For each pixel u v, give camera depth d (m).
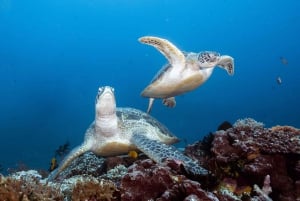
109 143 7.35
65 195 5.09
